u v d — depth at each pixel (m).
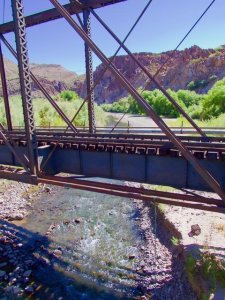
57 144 11.46
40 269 12.68
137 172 10.43
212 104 48.56
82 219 17.55
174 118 69.06
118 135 12.35
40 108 44.28
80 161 11.55
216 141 10.62
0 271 12.36
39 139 11.83
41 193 22.23
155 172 10.07
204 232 12.09
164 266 11.91
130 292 10.93
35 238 15.28
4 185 23.45
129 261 12.88
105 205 19.75
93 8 12.14
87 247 14.31
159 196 8.70
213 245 10.73
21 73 9.14
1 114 37.22
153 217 16.16
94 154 11.20
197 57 179.75
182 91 89.62
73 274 12.27
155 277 11.45
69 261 13.20
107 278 11.88
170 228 13.64
